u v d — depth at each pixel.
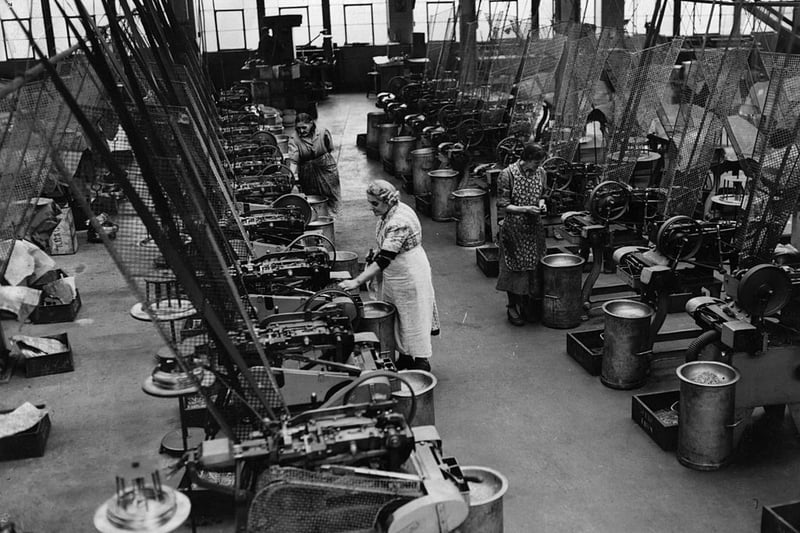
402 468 3.51
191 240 3.93
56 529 4.81
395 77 20.00
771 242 5.65
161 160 3.79
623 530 4.62
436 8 25.06
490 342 7.43
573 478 5.18
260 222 7.23
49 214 10.60
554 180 9.39
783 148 5.55
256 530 3.19
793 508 4.39
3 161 6.19
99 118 4.29
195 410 5.71
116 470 5.43
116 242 3.67
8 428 5.66
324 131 10.70
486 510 4.05
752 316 5.31
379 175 15.23
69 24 3.47
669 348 7.06
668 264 6.50
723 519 4.69
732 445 5.23
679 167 7.39
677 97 11.28
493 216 10.30
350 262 7.81
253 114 14.02
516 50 12.97
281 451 3.28
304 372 4.30
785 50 8.36
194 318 4.50
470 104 13.95
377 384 4.33
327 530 3.24
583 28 11.11
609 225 8.00
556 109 10.76
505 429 5.84
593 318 7.86
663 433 5.42
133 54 5.47
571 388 6.43
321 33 25.94
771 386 5.40
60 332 8.02
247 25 26.33
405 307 6.27
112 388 6.74
